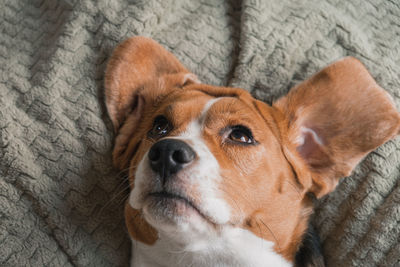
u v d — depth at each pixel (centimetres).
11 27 76
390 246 68
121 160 69
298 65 73
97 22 72
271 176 64
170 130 65
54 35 73
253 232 64
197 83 71
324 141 69
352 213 69
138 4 73
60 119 68
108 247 69
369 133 67
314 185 68
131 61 70
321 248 71
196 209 60
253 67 73
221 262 66
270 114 67
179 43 74
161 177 60
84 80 71
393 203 68
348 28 74
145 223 66
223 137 64
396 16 77
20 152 66
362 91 67
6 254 66
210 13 76
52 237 67
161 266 68
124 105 70
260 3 74
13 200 66
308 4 76
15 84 70
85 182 68
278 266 67
